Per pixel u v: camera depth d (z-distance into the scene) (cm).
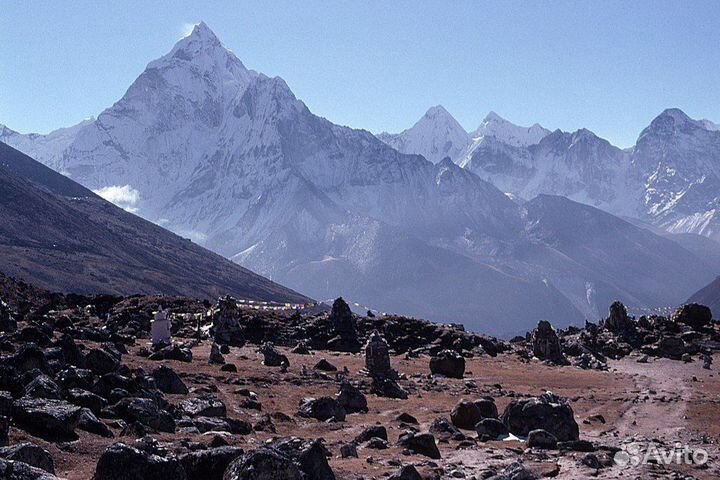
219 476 2503
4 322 6669
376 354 6962
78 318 9806
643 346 11544
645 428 5159
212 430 3609
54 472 2489
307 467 2636
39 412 2978
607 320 12756
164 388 4703
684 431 5031
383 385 6088
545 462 3578
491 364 9488
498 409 5428
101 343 6812
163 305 11312
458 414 4603
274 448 2677
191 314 10375
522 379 7938
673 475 3488
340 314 10425
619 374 9125
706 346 11569
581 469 3462
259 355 7919
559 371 9125
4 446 2527
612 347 11519
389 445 3731
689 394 7119
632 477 3381
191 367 6059
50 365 4000
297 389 5656
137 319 9950
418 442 3644
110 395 3722
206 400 4131
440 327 11525
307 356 8575
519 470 3269
